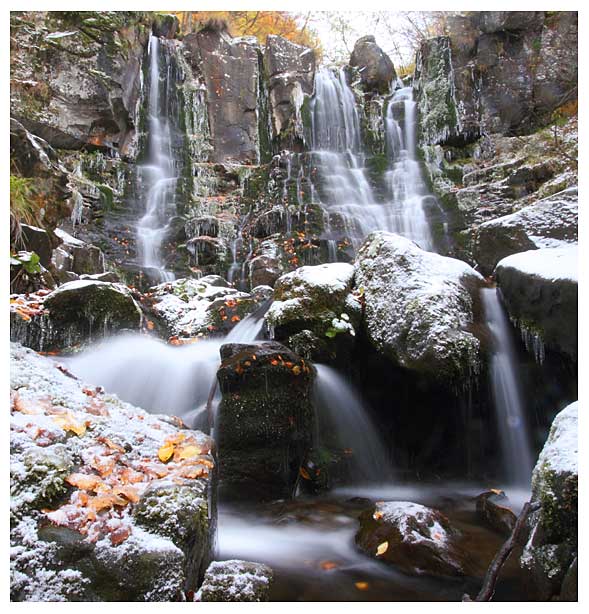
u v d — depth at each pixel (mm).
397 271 4957
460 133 11055
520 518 2508
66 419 2465
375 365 5055
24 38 9375
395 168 11117
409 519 2979
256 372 4141
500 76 11148
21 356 2957
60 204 6109
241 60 12734
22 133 5660
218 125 12273
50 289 5516
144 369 4895
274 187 10508
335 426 4715
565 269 4277
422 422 5141
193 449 2609
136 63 11078
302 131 11859
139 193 10164
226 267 9047
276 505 3959
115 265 8406
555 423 2777
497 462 4801
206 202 10383
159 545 1927
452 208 9477
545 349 4449
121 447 2461
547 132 10344
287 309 4941
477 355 4414
